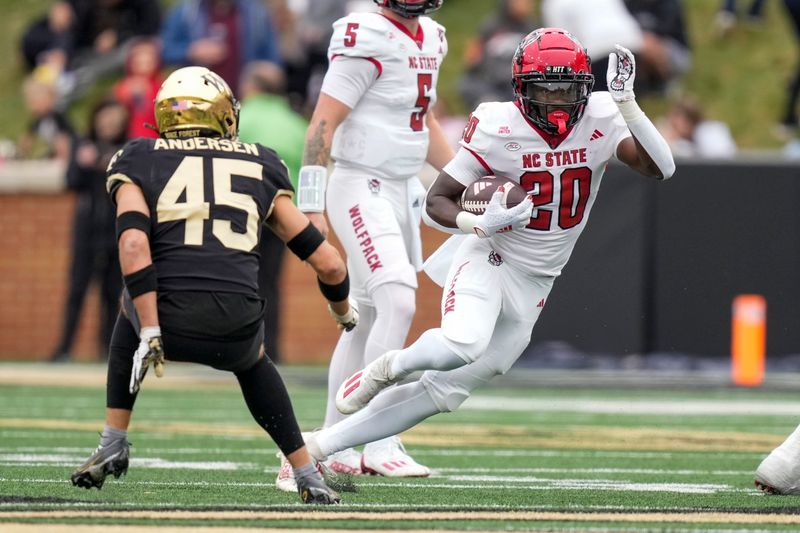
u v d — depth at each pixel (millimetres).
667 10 57688
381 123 20938
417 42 21109
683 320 44500
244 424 29172
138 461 21812
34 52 61812
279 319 42875
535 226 17797
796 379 42750
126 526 13508
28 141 55094
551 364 44469
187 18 46531
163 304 14992
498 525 14125
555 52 17094
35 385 38344
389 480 19859
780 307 44438
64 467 20219
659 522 14570
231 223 15328
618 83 16938
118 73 60625
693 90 63062
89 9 60844
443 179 17938
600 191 44469
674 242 44438
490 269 17828
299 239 15766
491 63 52625
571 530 13812
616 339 44625
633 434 28016
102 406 32531
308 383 39969
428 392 17875
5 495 16375
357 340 21016
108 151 44656
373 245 20641
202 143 15742
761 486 18172
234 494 17094
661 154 17250
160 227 15211
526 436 27484
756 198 44406
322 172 20406
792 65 64188
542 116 17359
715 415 32500
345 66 20656
